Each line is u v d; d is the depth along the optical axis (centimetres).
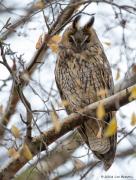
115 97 804
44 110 713
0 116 805
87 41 1148
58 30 779
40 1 834
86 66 1138
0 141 731
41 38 786
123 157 1173
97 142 1023
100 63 1138
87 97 1138
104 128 1018
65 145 816
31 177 833
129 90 792
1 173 825
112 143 989
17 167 822
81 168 787
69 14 962
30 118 744
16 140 729
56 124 698
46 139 794
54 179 746
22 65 747
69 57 1140
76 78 1138
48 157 748
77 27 1162
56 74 1147
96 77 1135
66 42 1151
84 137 1052
